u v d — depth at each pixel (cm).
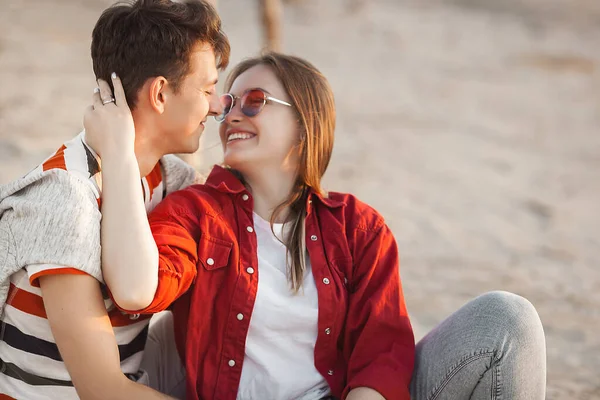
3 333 219
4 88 1048
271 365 237
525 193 927
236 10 2002
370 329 242
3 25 1462
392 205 805
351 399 231
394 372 235
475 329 233
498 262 657
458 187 916
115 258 208
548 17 2570
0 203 215
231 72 273
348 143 1080
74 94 1070
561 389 390
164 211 240
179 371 269
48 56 1278
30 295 212
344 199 266
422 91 1524
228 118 259
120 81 226
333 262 250
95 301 209
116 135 218
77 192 208
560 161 1127
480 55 1969
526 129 1325
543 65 1934
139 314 230
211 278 237
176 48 224
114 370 209
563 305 557
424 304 529
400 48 1920
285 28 1964
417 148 1098
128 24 225
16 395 218
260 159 256
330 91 268
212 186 252
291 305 240
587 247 733
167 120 232
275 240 253
